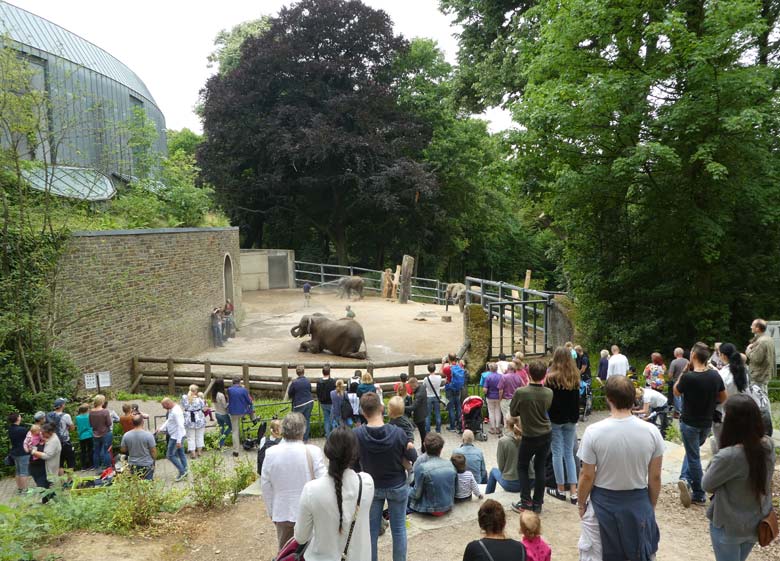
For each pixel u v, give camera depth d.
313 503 4.14
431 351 22.06
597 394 15.16
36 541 6.77
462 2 27.22
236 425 13.22
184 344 22.27
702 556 6.02
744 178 16.92
